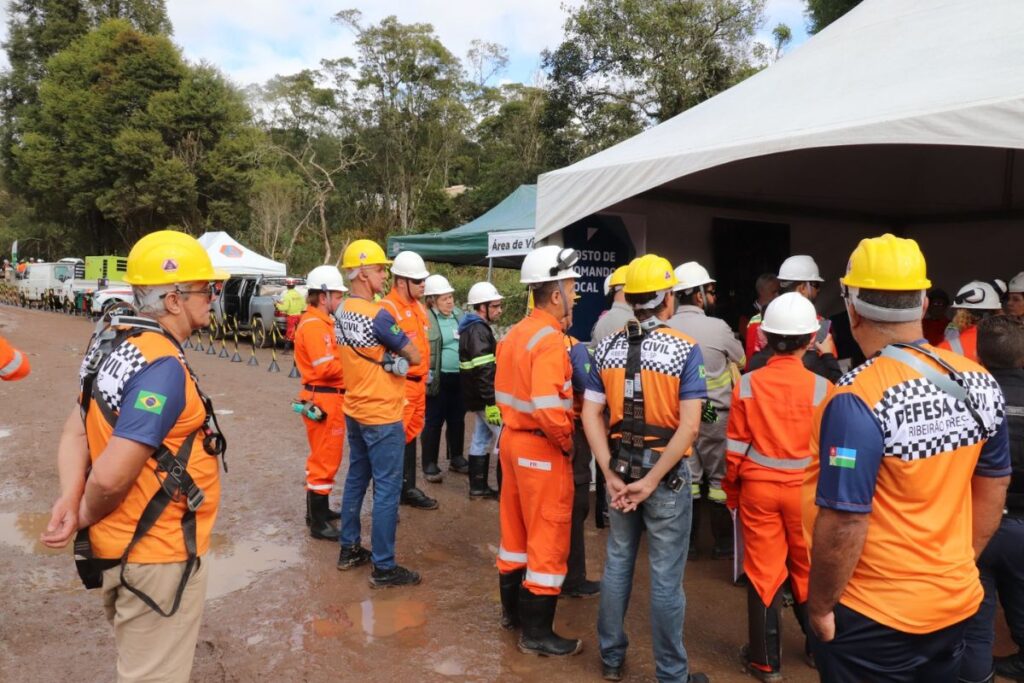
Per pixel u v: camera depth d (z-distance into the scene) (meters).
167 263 2.33
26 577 4.61
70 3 49.41
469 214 43.28
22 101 50.19
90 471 2.38
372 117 48.25
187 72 39.81
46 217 46.03
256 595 4.31
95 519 2.22
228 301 18.52
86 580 2.30
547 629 3.59
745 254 7.44
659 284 3.07
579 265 6.24
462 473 7.02
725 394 4.66
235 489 6.48
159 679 2.33
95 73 40.03
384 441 4.30
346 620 3.99
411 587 4.43
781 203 7.75
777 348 3.42
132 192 38.97
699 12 26.14
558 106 28.95
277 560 4.86
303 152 50.16
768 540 3.36
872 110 3.85
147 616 2.31
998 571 2.94
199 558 2.41
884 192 8.19
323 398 5.09
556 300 3.40
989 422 1.90
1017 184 7.77
